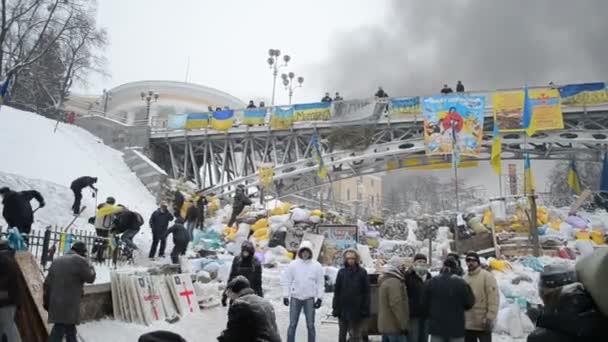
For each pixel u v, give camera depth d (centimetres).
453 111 3019
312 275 812
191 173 4603
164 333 279
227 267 1511
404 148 3706
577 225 2384
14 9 3450
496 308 725
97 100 6769
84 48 4441
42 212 1695
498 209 2308
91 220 1717
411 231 2592
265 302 429
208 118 4219
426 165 4053
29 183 1820
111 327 901
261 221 2281
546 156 3938
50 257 1085
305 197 5100
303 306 812
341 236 1858
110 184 2678
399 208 5962
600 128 3412
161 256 1662
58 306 645
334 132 3781
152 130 4378
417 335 774
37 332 749
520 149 3875
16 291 609
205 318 1111
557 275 286
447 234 2394
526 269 1673
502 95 3159
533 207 2062
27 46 3947
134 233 1488
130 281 998
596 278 246
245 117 4078
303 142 4078
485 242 2089
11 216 1123
